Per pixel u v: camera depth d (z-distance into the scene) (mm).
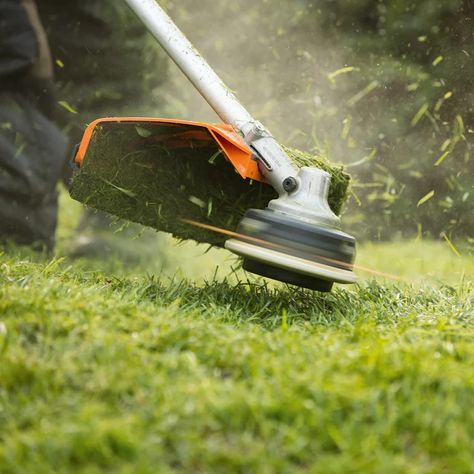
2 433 1724
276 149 2846
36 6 5273
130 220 3326
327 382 1859
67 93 5500
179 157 3271
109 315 2355
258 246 2713
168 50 3074
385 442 1706
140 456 1601
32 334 2174
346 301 3074
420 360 2057
